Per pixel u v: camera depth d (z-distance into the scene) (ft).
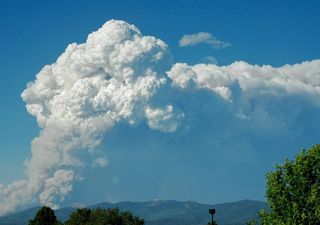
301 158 239.30
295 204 233.55
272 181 243.40
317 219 229.45
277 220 239.09
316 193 230.27
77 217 415.64
